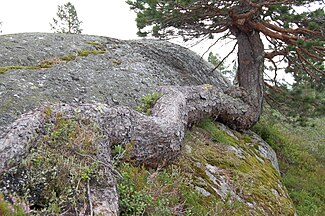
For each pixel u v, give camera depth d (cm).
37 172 314
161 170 524
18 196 285
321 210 858
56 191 314
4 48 808
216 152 700
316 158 1277
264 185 664
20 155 316
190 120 739
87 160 357
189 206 457
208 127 804
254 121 1010
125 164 439
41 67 754
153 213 375
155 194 400
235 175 632
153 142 508
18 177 304
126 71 868
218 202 504
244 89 1013
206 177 577
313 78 1036
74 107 442
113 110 481
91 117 438
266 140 1178
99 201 322
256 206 575
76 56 856
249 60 1036
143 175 440
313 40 858
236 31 1055
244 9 935
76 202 308
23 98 602
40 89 655
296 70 1070
